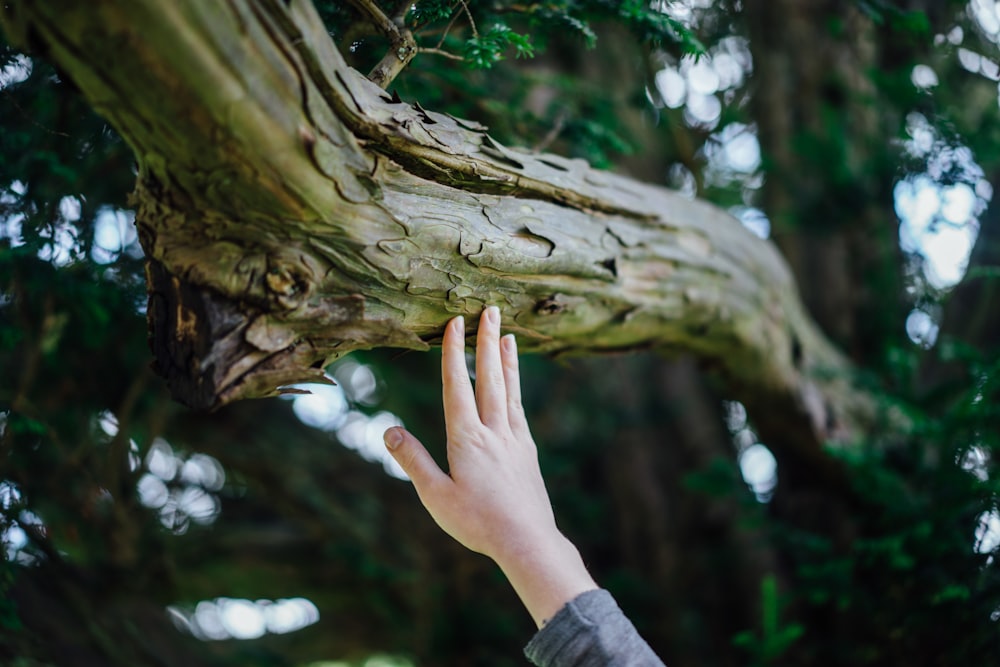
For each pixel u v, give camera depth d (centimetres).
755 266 209
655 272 172
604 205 161
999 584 202
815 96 330
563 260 146
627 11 160
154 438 250
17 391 206
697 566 368
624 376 409
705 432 400
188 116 99
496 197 141
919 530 210
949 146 261
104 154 189
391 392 382
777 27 340
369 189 119
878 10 212
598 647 116
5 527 191
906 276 310
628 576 358
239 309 113
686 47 161
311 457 370
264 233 113
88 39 91
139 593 282
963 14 294
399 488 388
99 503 256
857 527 272
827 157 300
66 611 231
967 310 298
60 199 179
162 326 118
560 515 380
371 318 123
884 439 262
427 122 128
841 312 310
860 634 261
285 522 386
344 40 144
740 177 368
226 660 331
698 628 349
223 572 362
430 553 373
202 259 113
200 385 111
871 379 263
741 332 210
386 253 122
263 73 100
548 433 390
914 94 269
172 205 113
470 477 125
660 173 373
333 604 395
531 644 119
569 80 233
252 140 103
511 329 148
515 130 204
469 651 351
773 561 349
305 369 116
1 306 203
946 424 216
